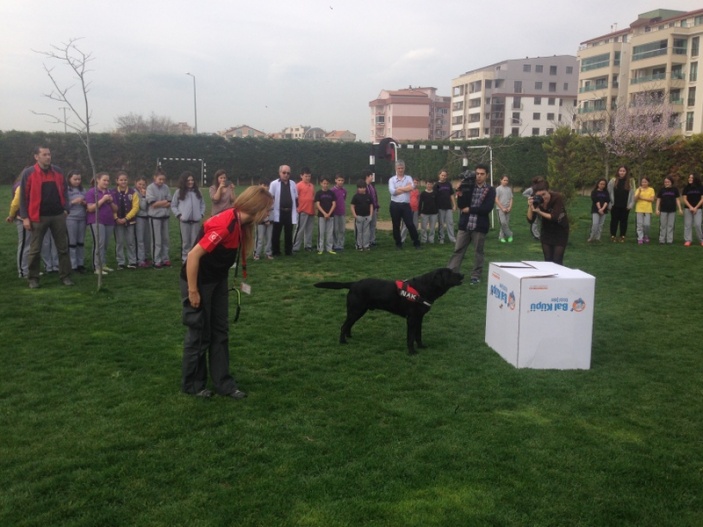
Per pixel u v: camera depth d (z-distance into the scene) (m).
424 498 3.23
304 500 3.19
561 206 7.78
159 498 3.18
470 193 8.88
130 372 5.08
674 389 4.86
